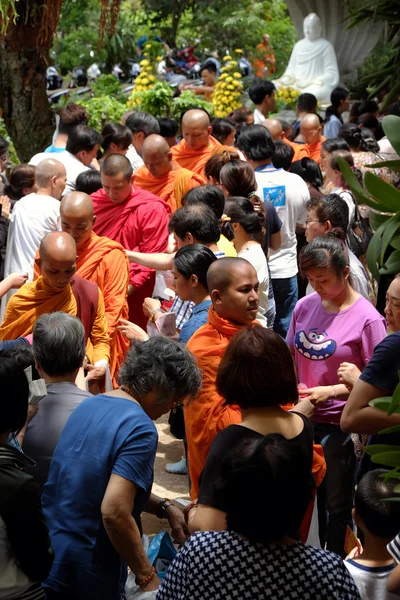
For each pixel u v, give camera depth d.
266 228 6.14
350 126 8.27
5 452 2.75
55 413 3.40
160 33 34.19
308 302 4.28
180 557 2.28
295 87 18.66
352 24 3.53
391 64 3.60
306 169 7.61
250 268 3.68
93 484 3.00
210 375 3.59
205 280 4.08
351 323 4.12
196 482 3.73
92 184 6.45
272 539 2.22
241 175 5.58
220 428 3.53
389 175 5.07
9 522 2.65
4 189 6.68
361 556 2.87
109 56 32.62
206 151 7.96
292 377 2.93
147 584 3.02
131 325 4.80
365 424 3.14
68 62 32.06
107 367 4.81
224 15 32.81
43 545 2.70
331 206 5.07
